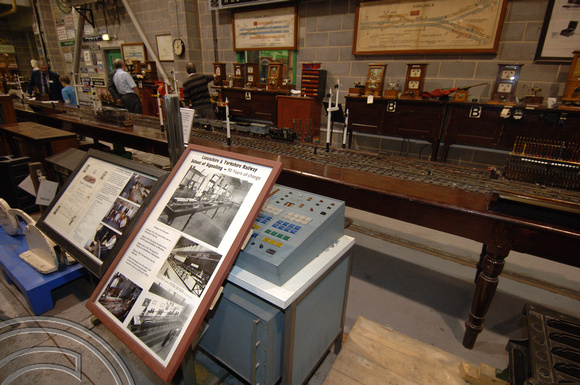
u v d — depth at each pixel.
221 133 2.98
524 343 1.25
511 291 2.16
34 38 9.33
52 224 1.36
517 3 3.01
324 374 1.49
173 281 0.94
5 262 1.78
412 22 3.52
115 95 5.74
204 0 5.16
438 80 3.59
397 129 3.51
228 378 1.29
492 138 3.01
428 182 1.75
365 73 4.02
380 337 1.51
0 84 6.78
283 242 1.05
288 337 1.02
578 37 2.84
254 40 4.80
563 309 2.00
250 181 0.98
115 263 1.06
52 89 5.96
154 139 2.75
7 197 2.68
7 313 1.73
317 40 4.26
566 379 0.95
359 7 3.78
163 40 6.02
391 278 2.27
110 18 6.81
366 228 3.00
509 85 2.91
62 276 1.69
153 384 1.35
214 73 5.03
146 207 1.12
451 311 1.96
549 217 1.28
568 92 2.65
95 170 1.36
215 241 0.94
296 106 4.19
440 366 1.37
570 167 1.73
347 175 1.83
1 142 3.16
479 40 3.23
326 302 1.25
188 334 0.85
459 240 2.78
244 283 1.02
